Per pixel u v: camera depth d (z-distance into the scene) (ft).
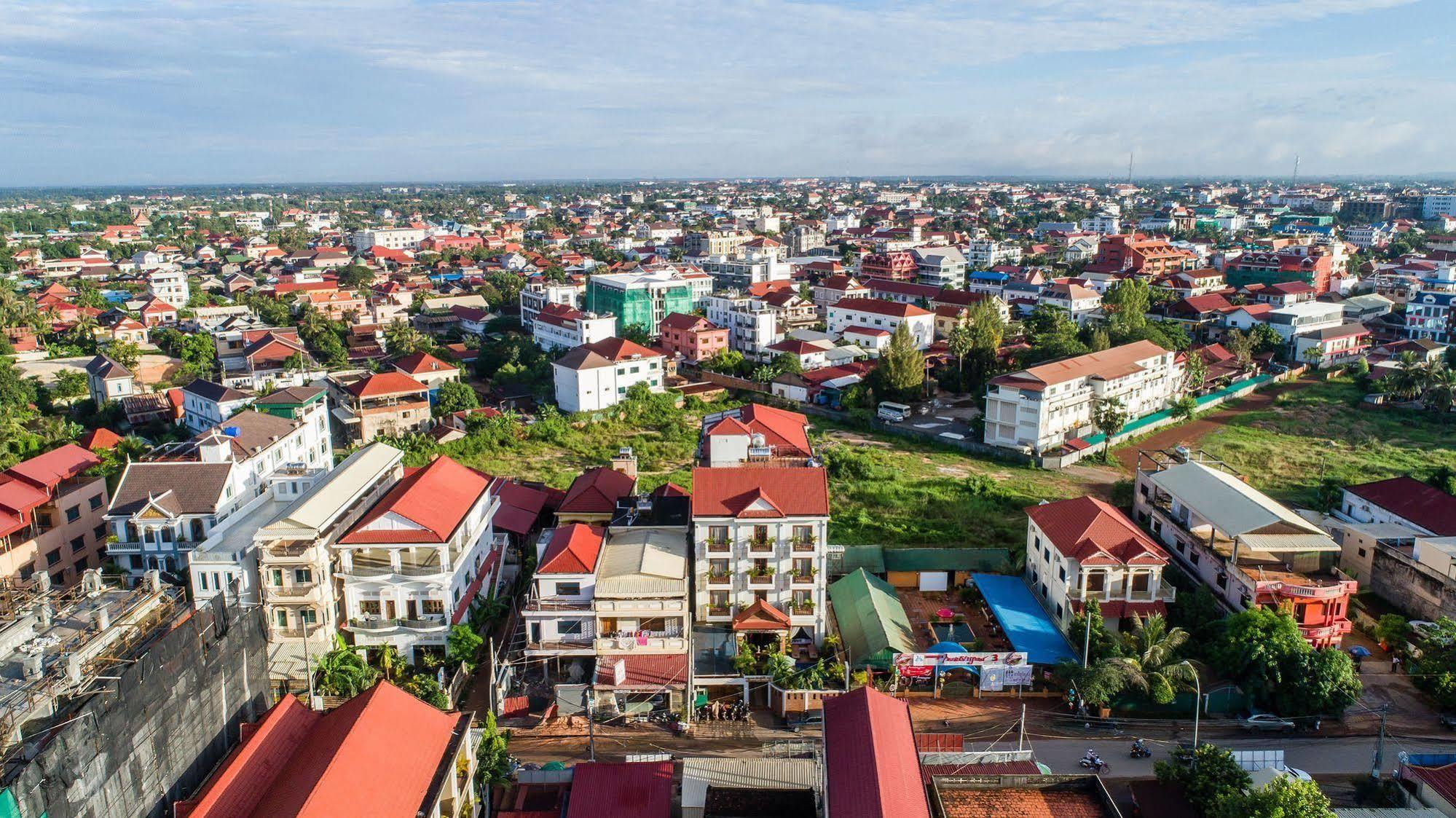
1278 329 581.12
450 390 456.86
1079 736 199.31
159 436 421.18
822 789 153.38
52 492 272.31
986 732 200.54
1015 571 271.69
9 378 465.06
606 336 560.61
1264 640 203.92
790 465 286.05
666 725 204.33
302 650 211.41
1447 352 527.40
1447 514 267.59
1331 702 196.85
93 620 159.74
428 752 153.69
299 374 488.44
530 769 178.60
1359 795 178.19
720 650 221.25
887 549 279.49
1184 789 175.32
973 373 517.55
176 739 159.63
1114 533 236.02
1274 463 392.47
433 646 220.23
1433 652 208.85
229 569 212.23
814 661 225.15
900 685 216.54
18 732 128.26
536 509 300.81
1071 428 419.33
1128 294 620.49
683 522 250.57
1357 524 279.90
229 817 138.41
